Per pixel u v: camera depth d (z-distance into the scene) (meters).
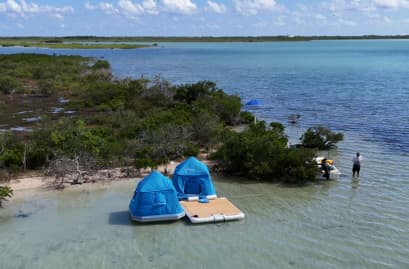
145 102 49.75
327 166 25.81
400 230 19.02
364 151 31.94
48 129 30.52
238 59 151.12
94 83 63.25
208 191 22.36
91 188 24.12
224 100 43.66
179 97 51.62
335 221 19.98
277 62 135.00
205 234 18.75
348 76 89.69
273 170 25.70
